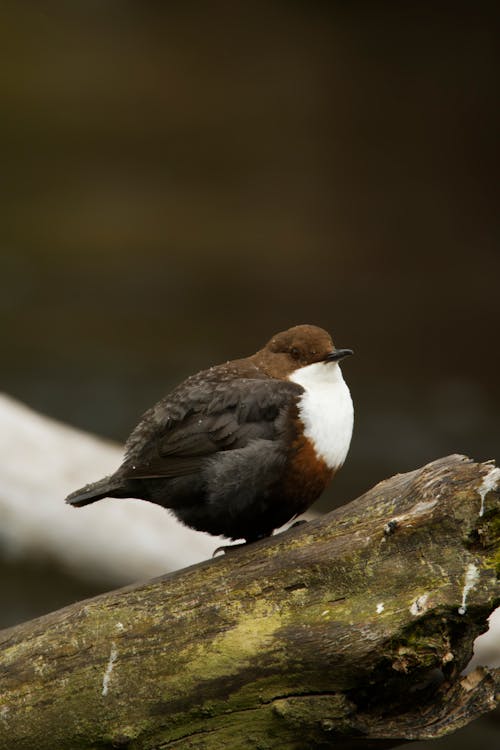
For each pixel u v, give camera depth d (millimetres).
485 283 18141
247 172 23078
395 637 4824
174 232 19938
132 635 5195
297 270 18609
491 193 21812
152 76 29203
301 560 5137
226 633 5090
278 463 5992
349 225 20469
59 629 5312
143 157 23562
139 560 8312
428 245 19766
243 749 5082
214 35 32656
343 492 12664
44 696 5168
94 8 35406
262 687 5016
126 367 15297
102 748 5152
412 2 31859
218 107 26906
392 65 28656
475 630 4883
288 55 30359
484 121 24953
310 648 4934
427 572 4895
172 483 6113
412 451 13539
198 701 5074
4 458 8547
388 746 5055
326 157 23766
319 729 4961
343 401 6289
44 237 19516
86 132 25078
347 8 33406
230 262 18641
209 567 5344
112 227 20047
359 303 17281
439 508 4914
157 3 35656
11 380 14773
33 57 30484
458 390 15047
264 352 6648
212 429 6062
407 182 22531
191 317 16672
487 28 29516
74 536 8344
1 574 8547
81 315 16516
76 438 9000
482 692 4910
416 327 16625
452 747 8219
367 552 5016
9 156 23375
